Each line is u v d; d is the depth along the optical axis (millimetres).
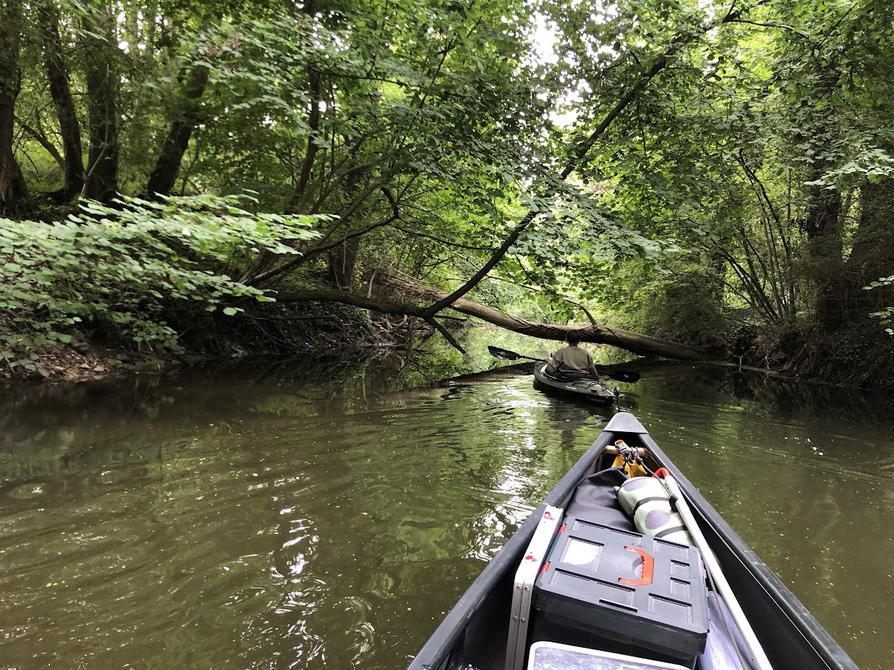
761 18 7016
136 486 3877
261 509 3613
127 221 4648
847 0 6441
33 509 3445
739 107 6676
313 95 6582
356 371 10266
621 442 3904
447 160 6633
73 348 7664
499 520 3609
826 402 8281
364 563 2984
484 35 6449
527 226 6516
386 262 14375
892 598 2797
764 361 12992
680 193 6887
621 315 15844
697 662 1672
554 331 13078
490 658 1836
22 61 7000
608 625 1599
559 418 6750
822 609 2697
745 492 4262
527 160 6711
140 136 8750
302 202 8062
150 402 6449
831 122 6223
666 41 6578
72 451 4555
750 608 2020
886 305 9383
